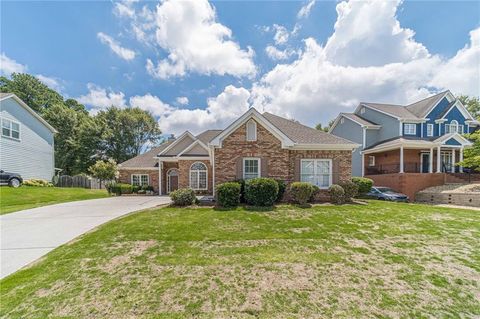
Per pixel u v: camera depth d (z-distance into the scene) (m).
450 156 24.66
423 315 3.50
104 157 42.00
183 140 23.02
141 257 5.57
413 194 19.41
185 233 7.33
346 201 12.96
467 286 4.29
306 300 3.83
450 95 25.36
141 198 18.25
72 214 10.73
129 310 3.58
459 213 10.27
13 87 40.41
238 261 5.34
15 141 21.30
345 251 5.94
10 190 16.95
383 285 4.30
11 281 4.48
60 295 4.00
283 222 8.55
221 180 12.80
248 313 3.50
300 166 13.35
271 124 12.71
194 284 4.34
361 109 29.05
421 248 6.15
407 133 24.30
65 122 39.81
